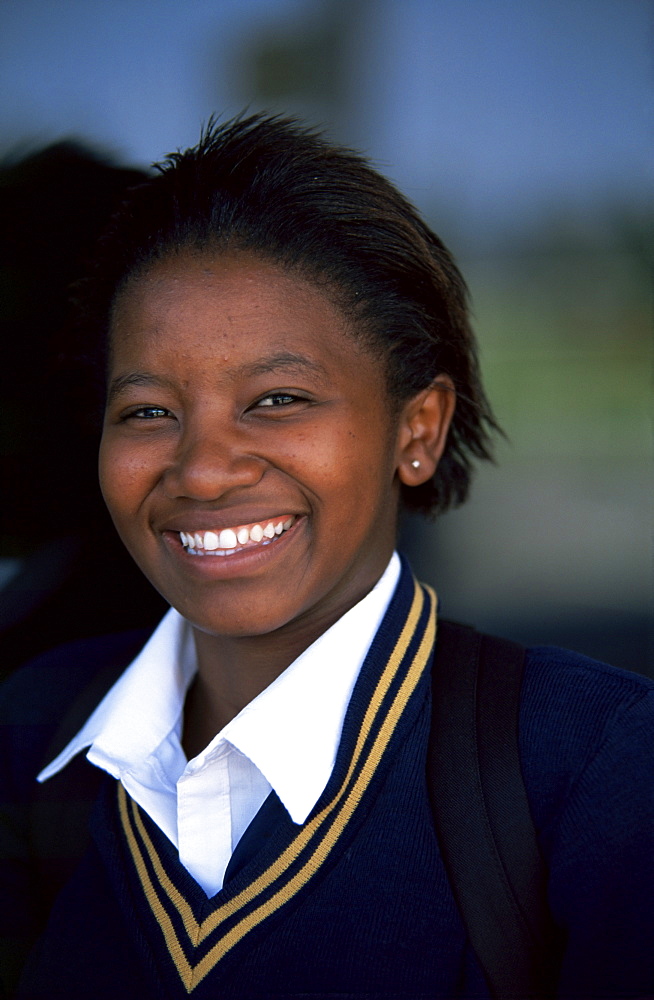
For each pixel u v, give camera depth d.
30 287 1.60
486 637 1.14
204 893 1.06
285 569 1.03
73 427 1.66
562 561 2.76
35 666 1.42
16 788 1.31
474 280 2.61
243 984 1.00
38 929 1.25
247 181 1.04
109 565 1.79
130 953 1.09
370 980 0.98
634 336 2.62
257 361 0.99
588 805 0.97
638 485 2.71
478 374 1.32
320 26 2.42
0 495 1.72
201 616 1.06
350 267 1.04
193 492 0.99
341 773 1.04
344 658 1.09
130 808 1.16
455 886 0.98
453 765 1.01
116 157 1.66
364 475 1.05
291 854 1.02
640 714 1.00
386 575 1.15
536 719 1.02
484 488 2.75
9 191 1.59
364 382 1.05
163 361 1.01
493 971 0.96
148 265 1.04
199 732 1.25
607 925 0.98
